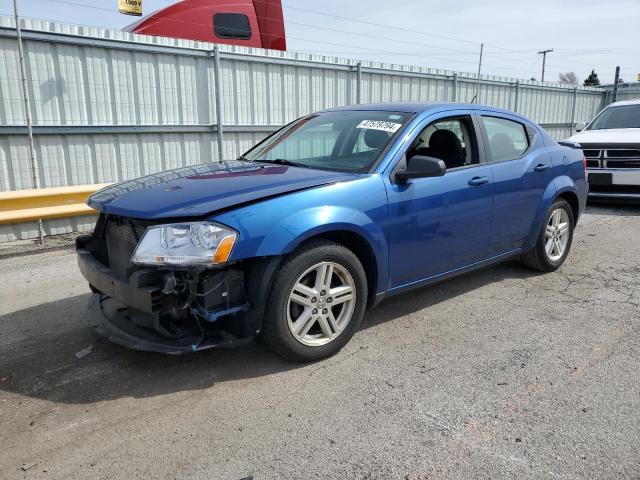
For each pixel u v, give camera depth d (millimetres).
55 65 7508
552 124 17828
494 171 4500
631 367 3441
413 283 4004
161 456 2559
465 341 3846
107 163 8125
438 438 2691
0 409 2965
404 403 3016
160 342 3154
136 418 2877
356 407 2977
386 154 3809
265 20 10789
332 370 3400
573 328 4078
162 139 8688
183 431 2758
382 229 3627
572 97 18328
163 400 3055
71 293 4941
